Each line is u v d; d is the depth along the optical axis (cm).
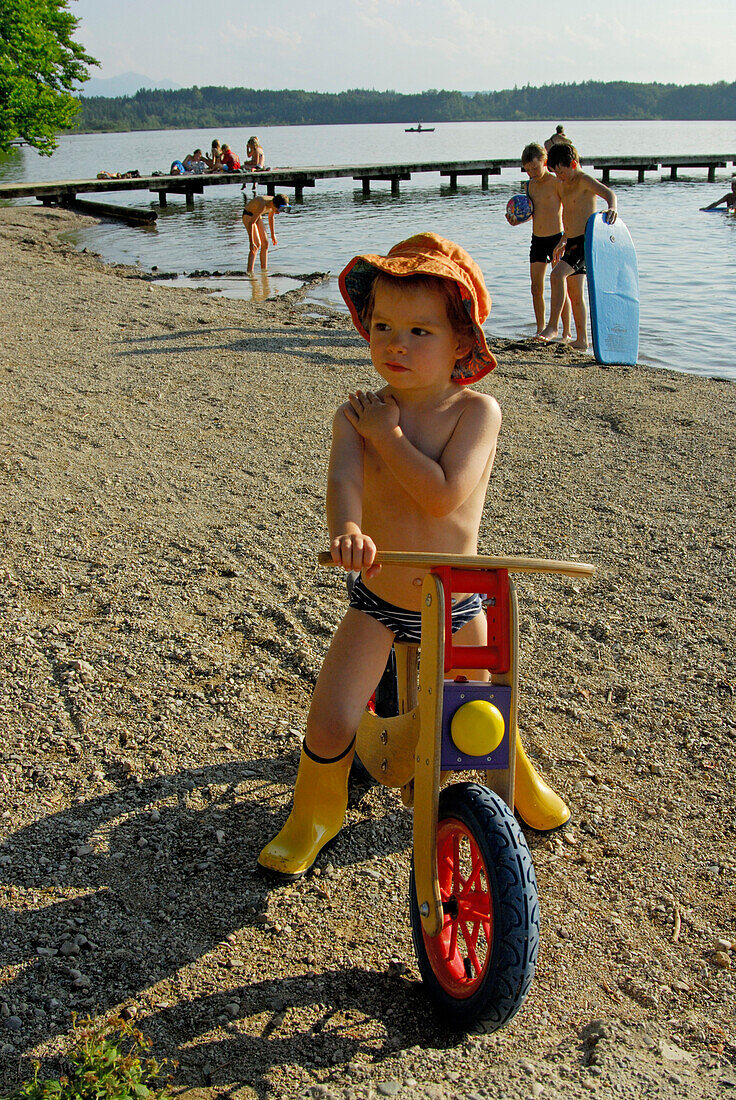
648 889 272
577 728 349
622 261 964
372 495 257
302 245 1941
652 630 419
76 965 233
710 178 4003
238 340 983
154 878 266
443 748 216
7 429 646
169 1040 212
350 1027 218
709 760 330
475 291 239
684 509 562
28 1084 186
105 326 1018
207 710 347
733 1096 199
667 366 1013
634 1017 227
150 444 641
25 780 303
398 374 241
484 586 220
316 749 262
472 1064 207
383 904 262
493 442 255
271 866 267
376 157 6103
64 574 443
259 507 543
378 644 259
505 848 202
